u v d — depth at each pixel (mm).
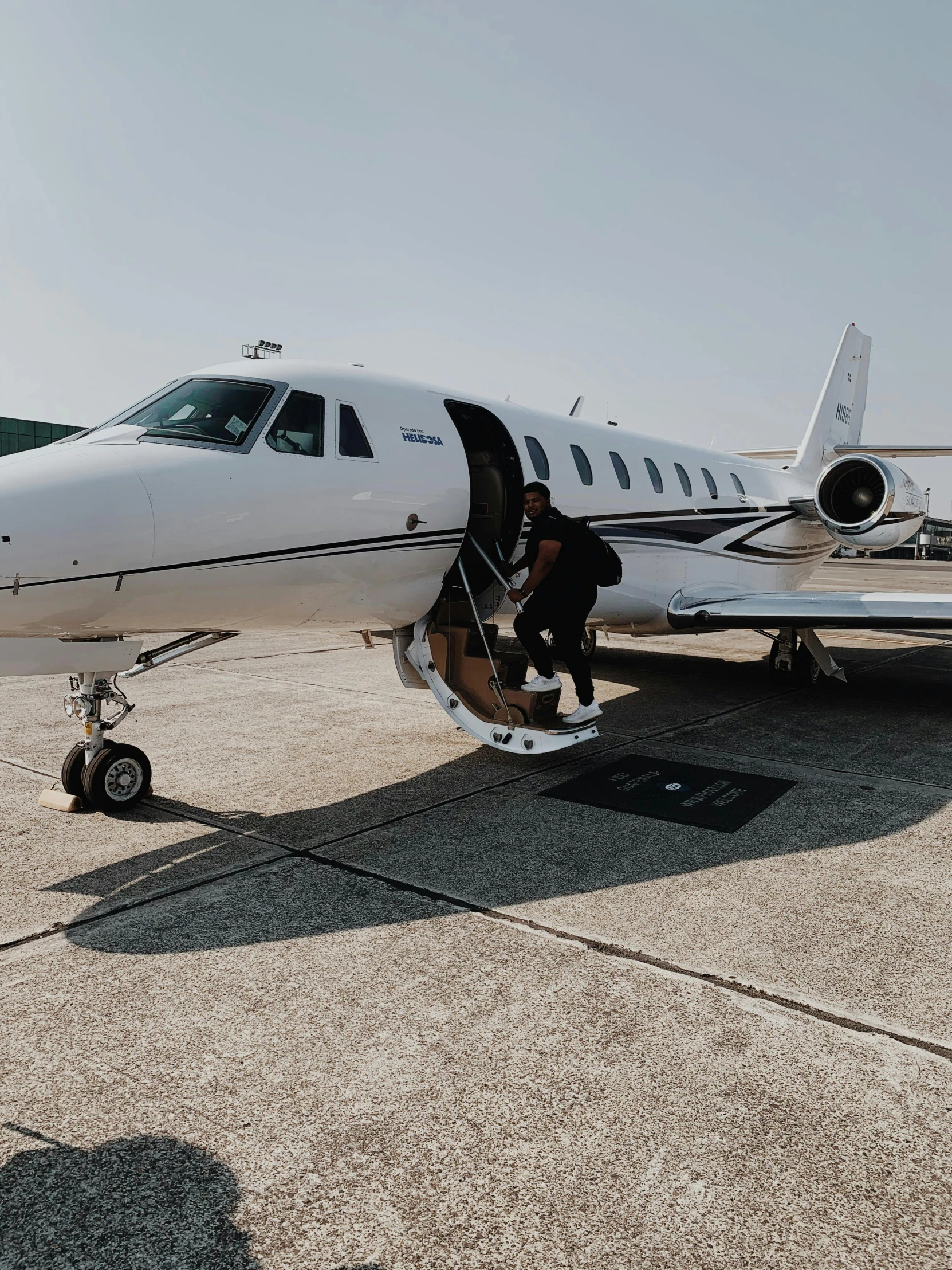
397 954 3547
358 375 6195
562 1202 2238
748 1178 2316
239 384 5539
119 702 5457
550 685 6129
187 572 4875
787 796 5684
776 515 11141
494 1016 3090
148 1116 2576
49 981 3359
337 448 5684
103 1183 2316
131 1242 2131
